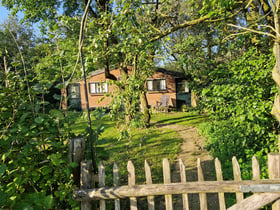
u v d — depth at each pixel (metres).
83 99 16.83
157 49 4.57
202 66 6.48
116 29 3.60
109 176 3.88
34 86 2.16
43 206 1.78
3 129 1.90
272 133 3.44
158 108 16.05
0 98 1.97
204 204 1.92
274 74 2.63
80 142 1.92
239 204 1.88
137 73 4.21
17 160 1.87
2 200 1.57
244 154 4.20
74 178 1.99
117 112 3.75
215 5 4.02
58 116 1.92
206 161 4.98
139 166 4.85
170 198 1.92
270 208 2.34
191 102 17.14
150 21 5.34
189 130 9.16
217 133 6.39
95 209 1.99
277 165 1.82
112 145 6.75
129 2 3.17
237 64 4.14
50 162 1.96
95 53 3.56
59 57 2.33
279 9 2.61
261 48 4.82
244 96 3.38
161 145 6.66
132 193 1.88
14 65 2.08
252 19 4.91
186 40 6.73
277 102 2.86
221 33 6.26
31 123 2.06
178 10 6.67
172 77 17.39
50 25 2.67
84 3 8.59
